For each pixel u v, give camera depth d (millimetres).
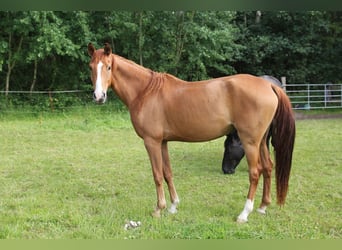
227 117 3836
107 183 5523
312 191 4977
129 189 5219
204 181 5586
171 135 4012
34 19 12609
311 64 18031
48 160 6965
